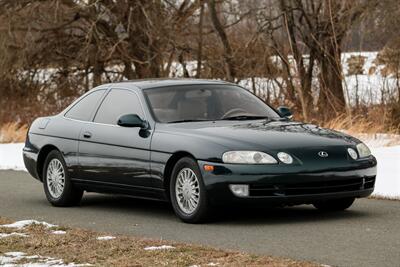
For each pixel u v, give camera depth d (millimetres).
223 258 8102
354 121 22719
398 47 24422
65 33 33344
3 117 29984
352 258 8141
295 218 10984
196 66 32625
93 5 31219
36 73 33406
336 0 28438
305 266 7652
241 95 12273
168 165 11062
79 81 33188
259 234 9781
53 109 30500
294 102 26297
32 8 32344
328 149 10586
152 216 11719
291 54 28266
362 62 27125
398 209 11609
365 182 10820
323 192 10492
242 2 30656
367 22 26797
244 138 10609
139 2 31578
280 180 10250
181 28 32125
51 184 13227
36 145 13492
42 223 10711
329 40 28141
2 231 10172
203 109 11766
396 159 17062
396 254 8305
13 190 15281
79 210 12594
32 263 8133
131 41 32594
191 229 10336
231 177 10289
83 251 8711
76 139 12672
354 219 10734
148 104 11750
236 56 30219
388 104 23062
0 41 32250
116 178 11906
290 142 10562
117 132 11922
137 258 8211
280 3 29312
